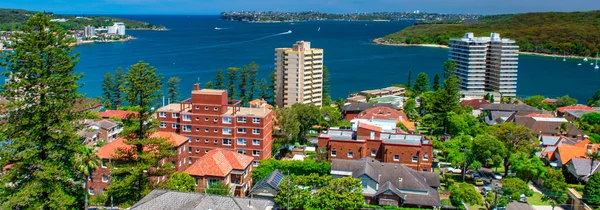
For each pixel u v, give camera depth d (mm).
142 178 77438
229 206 62594
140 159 76812
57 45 61656
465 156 100188
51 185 61188
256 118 113062
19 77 59844
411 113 174375
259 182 85000
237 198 64938
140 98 78938
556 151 111812
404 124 138125
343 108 175750
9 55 59531
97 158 67312
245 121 113688
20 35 59938
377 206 80438
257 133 113500
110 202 77625
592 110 169750
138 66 78188
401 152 99438
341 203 76312
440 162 113375
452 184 88250
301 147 132625
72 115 63562
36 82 59781
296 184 81000
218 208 62125
